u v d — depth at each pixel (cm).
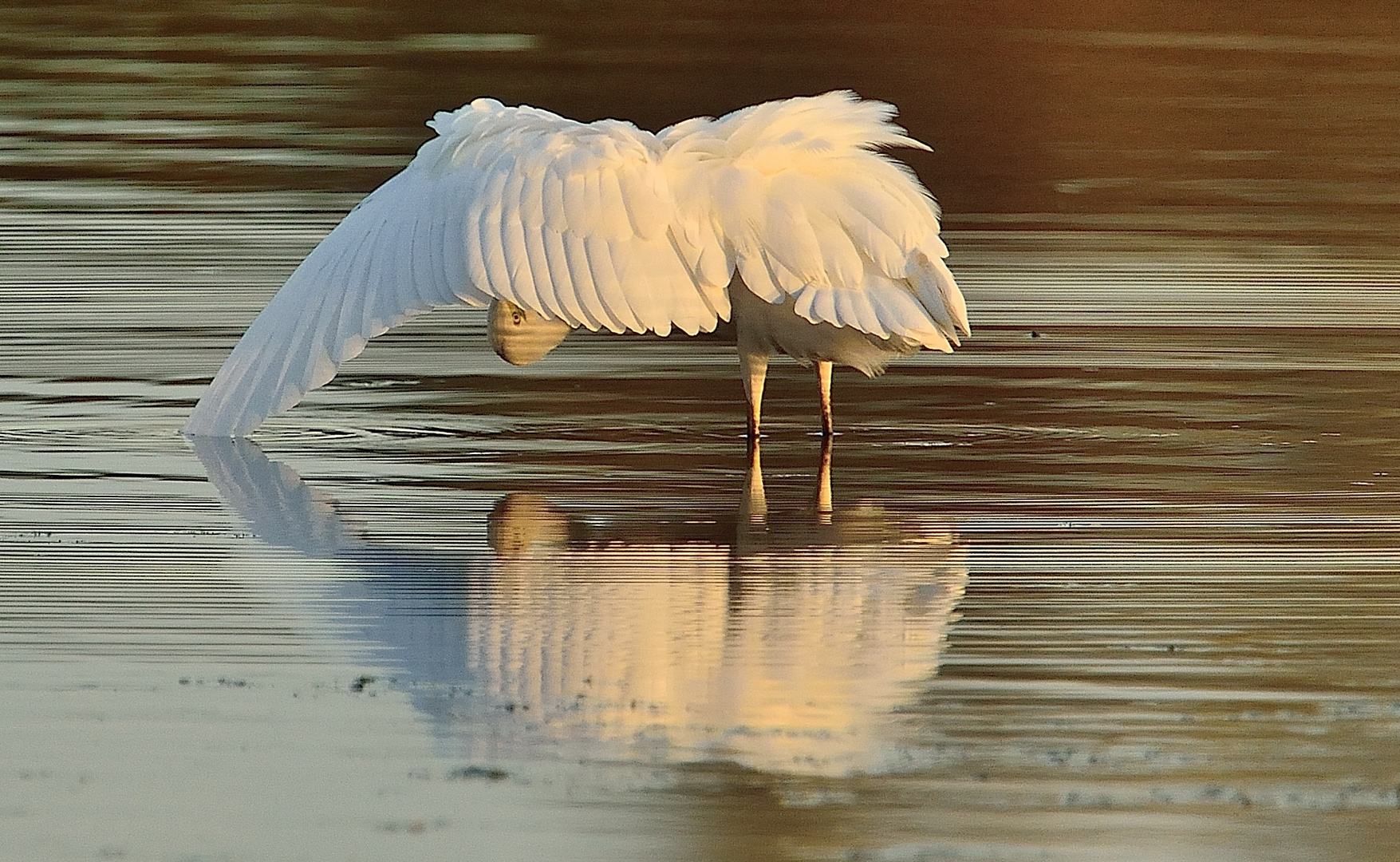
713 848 802
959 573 1133
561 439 1459
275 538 1198
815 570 1138
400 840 806
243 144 2633
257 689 955
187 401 1549
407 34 3384
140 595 1084
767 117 1355
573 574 1128
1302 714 933
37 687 954
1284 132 2872
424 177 1401
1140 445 1443
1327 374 1659
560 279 1320
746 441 1455
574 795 847
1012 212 2352
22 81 3028
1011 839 812
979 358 1709
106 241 2128
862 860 794
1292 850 802
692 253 1322
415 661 988
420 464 1388
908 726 916
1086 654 1004
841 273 1307
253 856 793
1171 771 873
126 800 840
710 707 935
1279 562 1155
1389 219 2350
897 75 3119
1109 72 3228
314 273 1405
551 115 1417
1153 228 2278
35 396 1557
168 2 3684
